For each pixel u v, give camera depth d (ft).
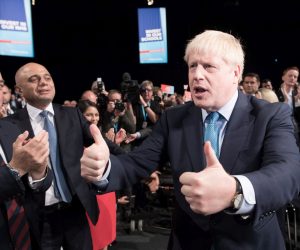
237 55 2.98
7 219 4.89
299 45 42.68
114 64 44.70
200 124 3.23
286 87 14.71
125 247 11.43
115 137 8.57
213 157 2.22
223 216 2.93
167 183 12.16
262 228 2.89
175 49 42.91
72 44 42.39
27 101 6.46
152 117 14.20
